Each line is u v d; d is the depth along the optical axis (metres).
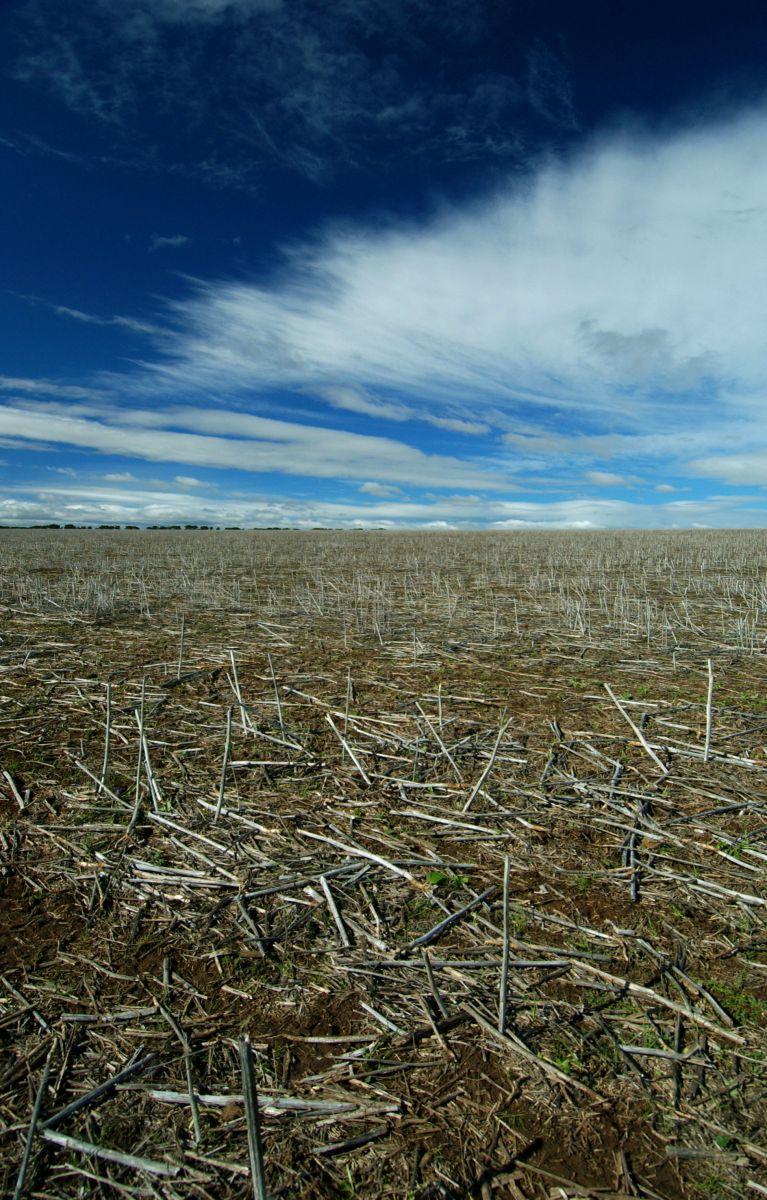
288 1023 2.31
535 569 17.42
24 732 4.98
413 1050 2.19
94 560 21.27
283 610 10.57
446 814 3.74
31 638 8.28
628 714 5.30
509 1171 1.80
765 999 2.38
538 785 4.06
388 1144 1.88
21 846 3.46
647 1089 2.03
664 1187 1.76
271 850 3.40
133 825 3.62
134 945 2.71
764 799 3.84
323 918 2.88
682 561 19.80
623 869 3.17
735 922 2.79
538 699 5.73
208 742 4.80
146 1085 2.06
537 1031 2.26
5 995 2.44
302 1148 1.87
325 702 5.71
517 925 2.80
